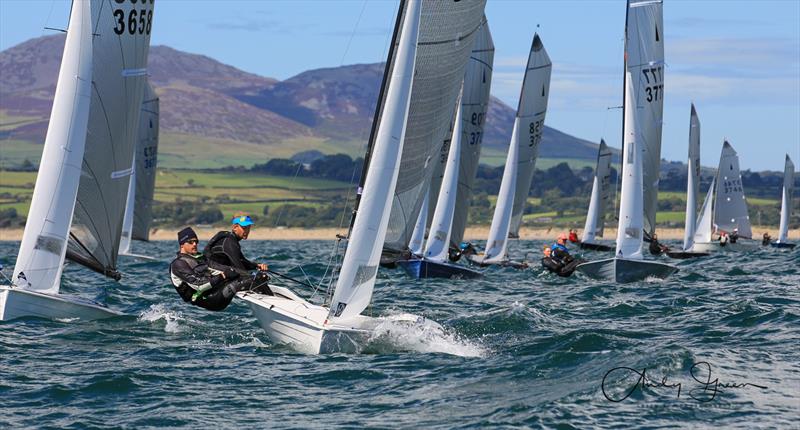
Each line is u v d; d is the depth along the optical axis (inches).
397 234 1296.8
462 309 1590.8
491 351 1102.4
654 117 2696.9
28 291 1250.6
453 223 2628.0
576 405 834.2
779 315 1371.8
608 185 4402.1
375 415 816.9
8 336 1158.3
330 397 880.9
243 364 1028.5
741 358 1037.2
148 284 2059.5
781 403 837.2
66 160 1268.5
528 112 2918.3
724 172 4985.2
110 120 1381.6
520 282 2208.4
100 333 1216.2
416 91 1230.9
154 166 3740.2
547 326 1314.0
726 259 3567.9
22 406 840.3
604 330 1246.3
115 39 1371.8
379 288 1995.6
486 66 2568.9
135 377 952.9
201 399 871.7
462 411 826.2
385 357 1067.3
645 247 4945.9
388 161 1088.8
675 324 1347.2
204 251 1162.6
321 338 1072.2
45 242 1267.2
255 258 3543.3
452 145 2390.5
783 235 5428.2
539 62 2886.3
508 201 2736.2
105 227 1409.9
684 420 786.8
